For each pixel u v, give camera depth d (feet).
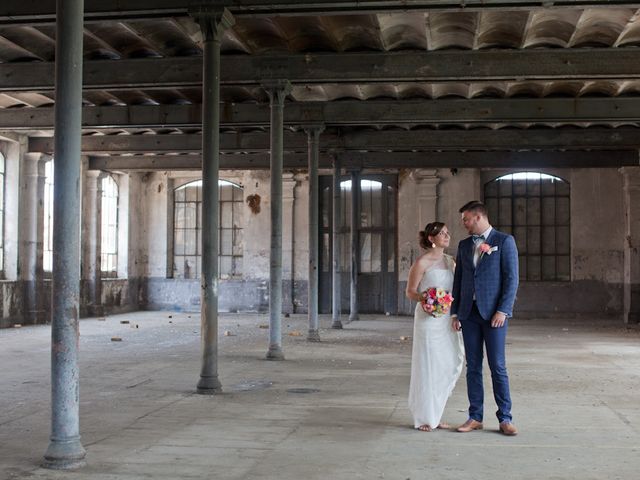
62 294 17.33
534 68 35.37
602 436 20.22
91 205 68.64
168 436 20.18
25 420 22.22
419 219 72.02
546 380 30.89
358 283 73.97
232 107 46.34
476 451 18.49
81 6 18.07
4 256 58.34
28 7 29.09
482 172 71.05
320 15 30.27
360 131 54.13
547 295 69.56
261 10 29.25
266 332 53.62
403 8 28.40
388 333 53.52
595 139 52.80
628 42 35.04
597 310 68.95
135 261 77.36
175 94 45.55
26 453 18.21
